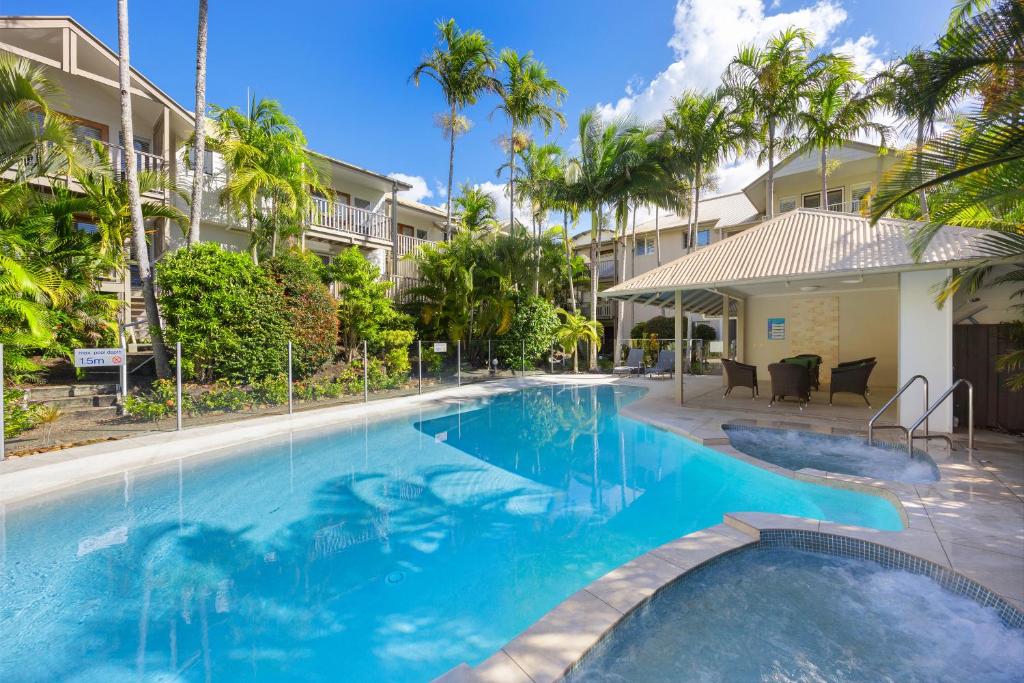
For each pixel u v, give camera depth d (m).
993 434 6.79
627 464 6.63
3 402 6.04
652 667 2.46
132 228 9.52
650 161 17.31
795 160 20.39
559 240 19.86
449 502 5.23
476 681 2.18
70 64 11.53
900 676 2.37
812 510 4.95
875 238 7.99
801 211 9.96
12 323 6.76
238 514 4.86
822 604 3.01
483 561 3.91
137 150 13.62
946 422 6.86
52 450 6.42
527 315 17.89
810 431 7.51
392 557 3.98
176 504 5.07
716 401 10.64
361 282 13.68
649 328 23.48
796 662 2.48
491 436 8.34
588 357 19.91
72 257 9.00
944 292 6.33
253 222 13.65
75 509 4.84
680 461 6.73
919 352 7.07
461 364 16.58
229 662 2.72
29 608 3.23
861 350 12.52
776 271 8.20
